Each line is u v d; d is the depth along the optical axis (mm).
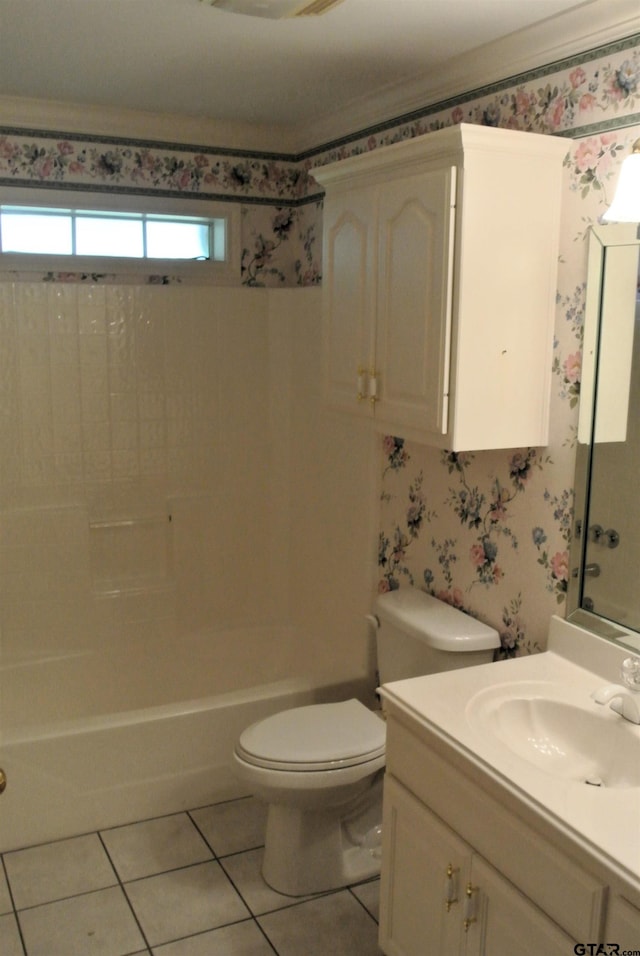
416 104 2693
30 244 3264
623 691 1875
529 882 1630
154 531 3572
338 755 2359
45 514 3355
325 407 2730
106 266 3363
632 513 2016
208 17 2100
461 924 1835
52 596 3416
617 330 2010
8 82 2760
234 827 2803
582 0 1920
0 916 2373
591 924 1477
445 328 2102
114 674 3420
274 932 2338
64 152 3188
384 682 2781
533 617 2363
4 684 3268
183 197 3412
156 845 2703
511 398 2180
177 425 3533
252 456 3705
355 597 3254
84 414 3359
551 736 2002
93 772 2732
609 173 2004
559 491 2236
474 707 1949
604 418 2068
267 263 3641
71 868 2582
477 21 2084
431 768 1913
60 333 3271
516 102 2273
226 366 3580
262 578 3826
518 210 2084
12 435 3260
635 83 1919
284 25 2148
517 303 2131
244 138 3436
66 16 2102
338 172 2494
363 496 3150
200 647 3566
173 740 2822
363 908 2443
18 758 2627
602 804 1559
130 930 2332
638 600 2012
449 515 2695
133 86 2785
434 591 2803
